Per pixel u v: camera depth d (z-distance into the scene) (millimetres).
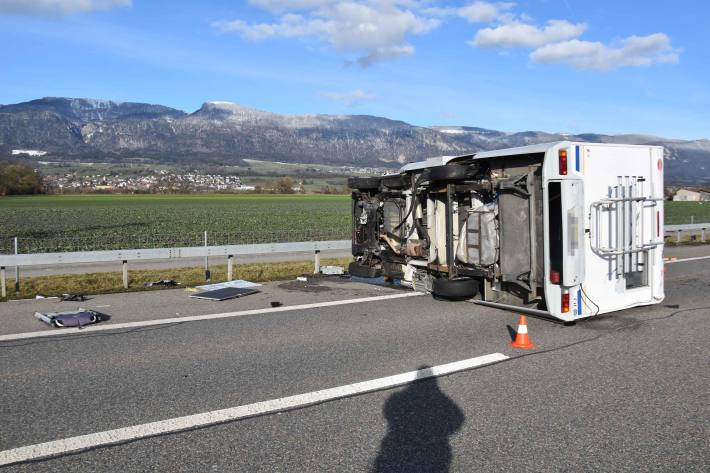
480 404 5320
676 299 10812
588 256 8516
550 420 4938
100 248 24859
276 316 9297
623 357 6906
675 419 4977
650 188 9234
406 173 11188
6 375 6207
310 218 50188
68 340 7719
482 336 7938
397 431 4711
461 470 4035
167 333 8125
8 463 4168
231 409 5203
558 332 8188
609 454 4297
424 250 10758
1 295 11734
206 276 14266
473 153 9852
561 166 8219
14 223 44281
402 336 7930
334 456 4258
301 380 6027
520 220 8789
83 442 4516
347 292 11750
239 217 52031
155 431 4723
